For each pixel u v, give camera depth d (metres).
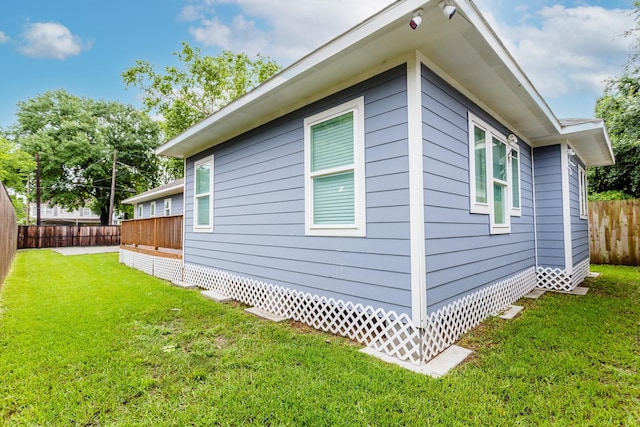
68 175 24.09
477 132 4.07
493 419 1.98
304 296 4.03
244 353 3.02
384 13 2.61
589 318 3.99
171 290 6.05
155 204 15.20
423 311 2.80
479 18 2.67
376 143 3.22
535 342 3.21
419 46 2.91
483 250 4.04
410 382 2.41
